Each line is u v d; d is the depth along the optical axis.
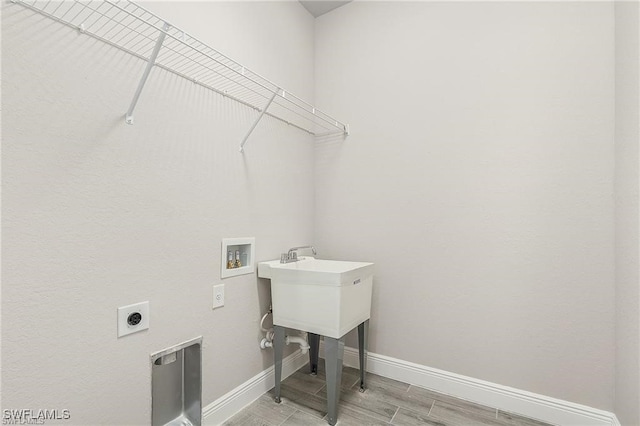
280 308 1.69
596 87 1.46
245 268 1.71
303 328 1.61
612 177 1.42
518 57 1.64
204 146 1.48
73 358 1.02
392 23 2.05
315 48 2.39
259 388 1.77
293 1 2.16
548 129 1.57
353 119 2.19
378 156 2.08
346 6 2.25
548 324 1.55
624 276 1.31
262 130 1.85
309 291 1.58
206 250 1.49
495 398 1.66
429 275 1.88
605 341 1.43
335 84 2.28
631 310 1.25
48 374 0.96
